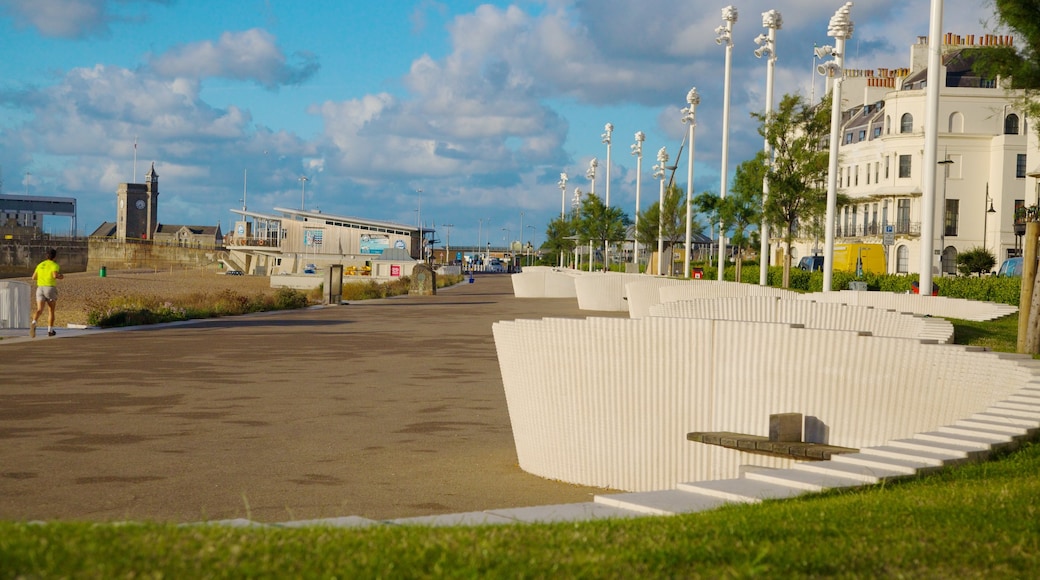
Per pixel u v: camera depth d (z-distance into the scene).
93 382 18.09
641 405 10.71
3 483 9.98
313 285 88.94
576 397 11.02
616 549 5.59
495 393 17.38
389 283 73.56
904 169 74.88
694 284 29.23
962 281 33.28
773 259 93.19
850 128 84.56
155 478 10.35
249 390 17.34
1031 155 63.34
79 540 5.31
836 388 9.99
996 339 17.94
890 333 15.93
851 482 7.45
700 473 10.35
